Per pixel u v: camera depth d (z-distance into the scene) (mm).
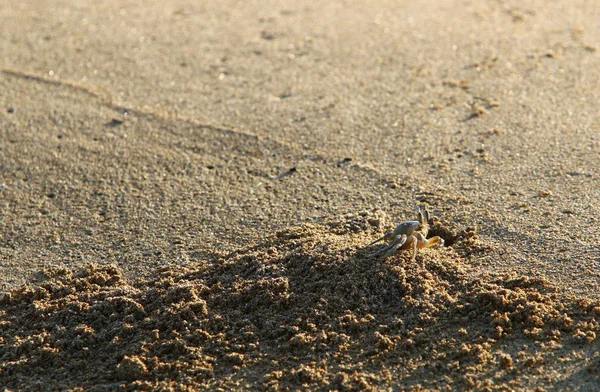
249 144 14891
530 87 16781
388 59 18828
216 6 23391
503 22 21047
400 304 9742
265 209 12609
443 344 9094
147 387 8875
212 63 19016
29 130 15695
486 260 10656
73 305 10180
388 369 8836
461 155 13992
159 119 16047
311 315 9641
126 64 19047
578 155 13586
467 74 17703
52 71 18656
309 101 16719
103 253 11719
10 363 9328
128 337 9617
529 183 12766
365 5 23078
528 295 9703
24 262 11586
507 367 8648
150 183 13680
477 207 12109
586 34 19844
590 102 15828
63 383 9055
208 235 12000
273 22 21812
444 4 22875
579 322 9180
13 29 21594
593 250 10609
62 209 13000
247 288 10141
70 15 22766
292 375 8828
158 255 11547
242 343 9406
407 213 12102
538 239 11047
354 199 12695
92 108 16656
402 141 14680
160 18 22375
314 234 11461
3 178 13992
